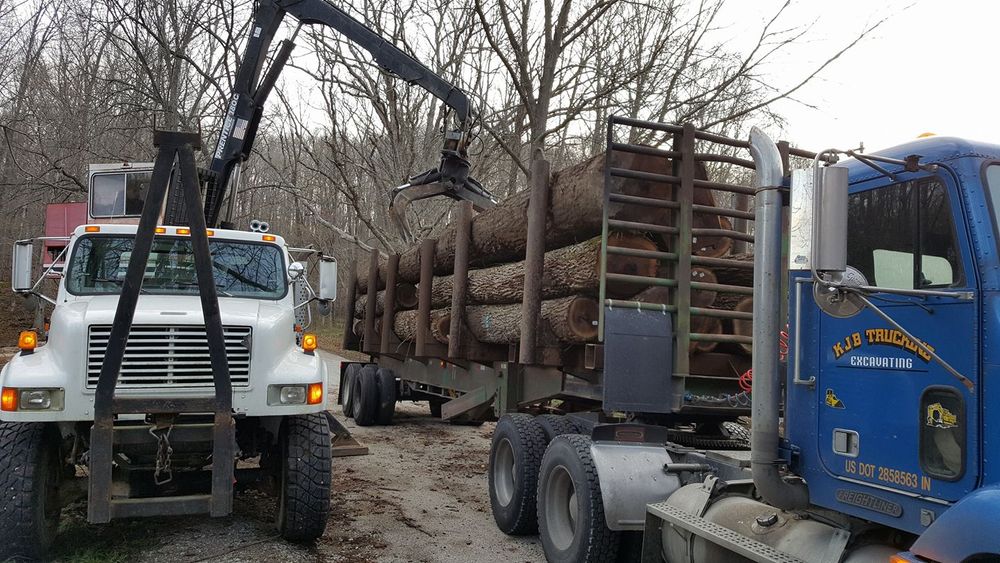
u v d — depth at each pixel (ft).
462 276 24.04
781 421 13.24
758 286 11.46
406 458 29.17
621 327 15.28
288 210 110.73
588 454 15.16
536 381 21.03
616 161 16.53
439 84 30.17
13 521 14.75
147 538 17.54
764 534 11.42
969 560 7.94
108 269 19.12
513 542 18.53
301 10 28.09
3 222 90.02
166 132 15.85
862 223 10.25
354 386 39.96
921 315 9.25
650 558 13.65
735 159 16.47
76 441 15.99
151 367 15.98
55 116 66.23
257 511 20.20
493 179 64.80
